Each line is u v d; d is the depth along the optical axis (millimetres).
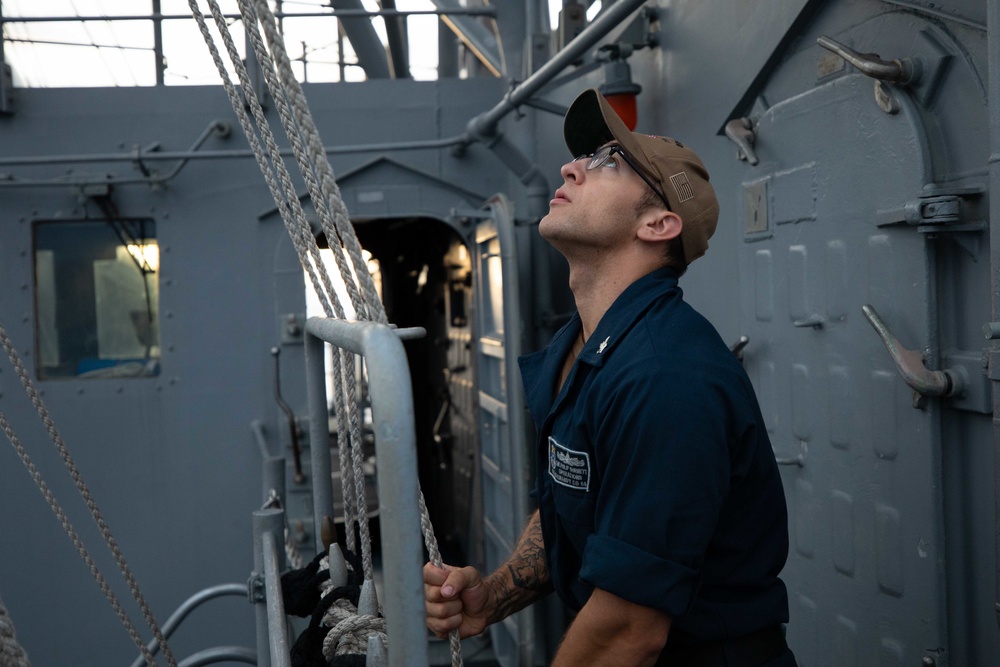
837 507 2314
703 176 1463
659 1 3438
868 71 1930
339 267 1091
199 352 4875
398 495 896
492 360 4719
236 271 4879
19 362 1624
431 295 6973
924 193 1860
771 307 2619
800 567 2541
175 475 4879
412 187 5004
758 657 1373
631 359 1246
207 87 4820
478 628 1522
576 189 1445
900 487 2045
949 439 1908
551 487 1465
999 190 1536
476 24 5137
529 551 1642
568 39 4164
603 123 1446
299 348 4891
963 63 1795
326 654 1363
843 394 2254
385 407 897
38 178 4754
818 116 2309
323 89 4957
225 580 4898
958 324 1870
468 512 5719
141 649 1774
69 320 4852
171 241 4852
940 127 1873
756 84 2645
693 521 1176
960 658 1914
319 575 1655
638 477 1188
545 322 4676
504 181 5020
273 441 4906
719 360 1260
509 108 3910
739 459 1278
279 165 1256
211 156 4637
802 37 2414
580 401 1325
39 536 4816
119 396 4855
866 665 2207
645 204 1404
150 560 4871
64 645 4824
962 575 1899
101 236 4863
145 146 4797
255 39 1166
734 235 2904
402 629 897
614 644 1208
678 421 1178
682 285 3443
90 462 4844
